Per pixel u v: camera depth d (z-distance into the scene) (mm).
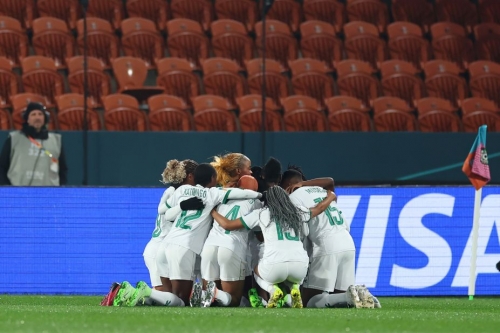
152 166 49344
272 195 32094
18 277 42094
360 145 50812
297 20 71375
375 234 42312
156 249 35188
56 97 58500
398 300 39906
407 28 70375
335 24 71875
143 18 69188
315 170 50469
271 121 57344
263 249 33281
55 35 65375
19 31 65062
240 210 32969
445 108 61469
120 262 42406
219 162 34219
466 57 69562
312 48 68125
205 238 33844
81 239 42312
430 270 42438
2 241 42031
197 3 70625
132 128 55656
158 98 58625
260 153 49969
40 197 42281
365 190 42344
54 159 45906
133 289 32062
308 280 33594
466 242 42562
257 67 64562
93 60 63312
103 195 42438
